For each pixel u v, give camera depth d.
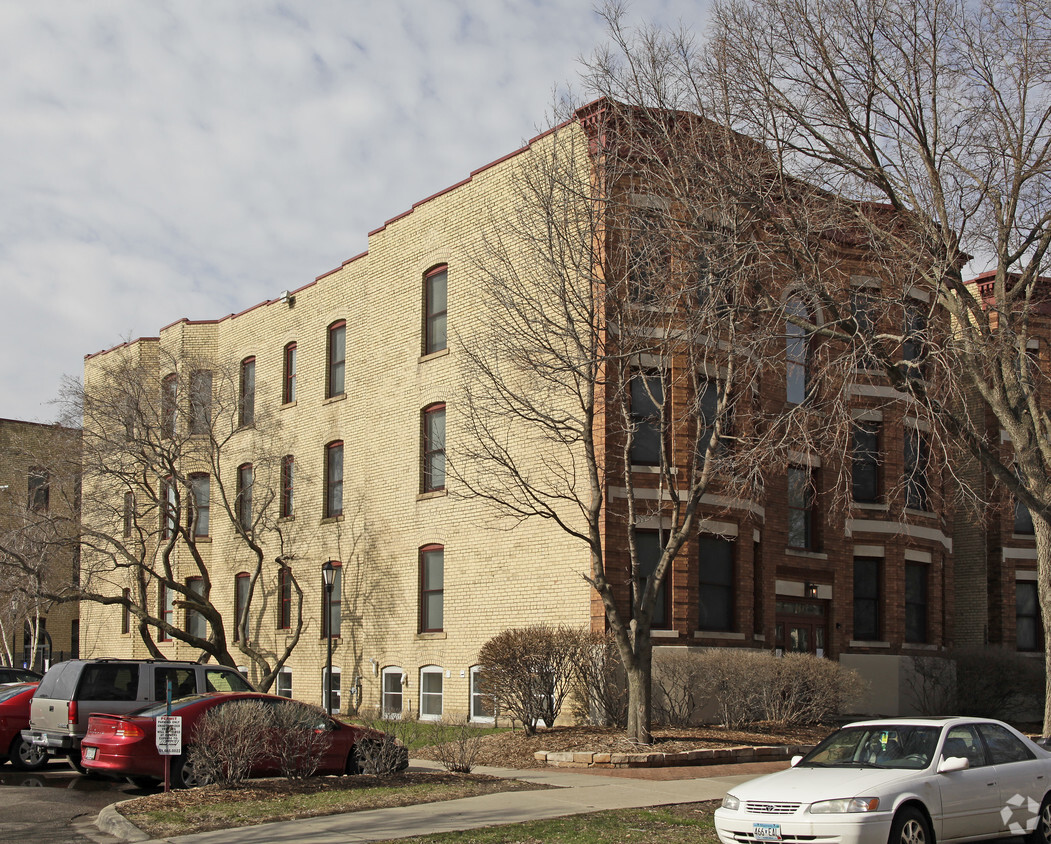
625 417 19.72
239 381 36.81
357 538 30.50
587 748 18.59
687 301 18.19
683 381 23.31
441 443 27.86
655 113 18.55
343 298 32.41
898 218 18.36
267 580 34.28
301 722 16.12
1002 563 31.11
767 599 25.44
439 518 27.38
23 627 47.38
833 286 17.69
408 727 23.78
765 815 10.48
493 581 25.33
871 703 26.91
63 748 17.64
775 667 22.06
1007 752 11.84
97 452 30.03
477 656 25.42
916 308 17.23
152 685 18.36
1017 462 17.80
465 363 23.58
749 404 23.31
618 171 18.81
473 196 27.22
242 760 15.05
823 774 11.10
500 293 21.55
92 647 41.91
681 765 17.95
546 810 13.59
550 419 19.55
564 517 23.52
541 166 21.25
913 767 11.04
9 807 14.55
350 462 31.25
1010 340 17.12
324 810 13.38
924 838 10.48
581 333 20.27
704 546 24.34
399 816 13.12
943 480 25.34
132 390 31.67
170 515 30.92
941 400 17.78
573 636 21.39
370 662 29.31
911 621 29.27
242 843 11.51
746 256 17.38
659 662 21.67
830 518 27.09
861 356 17.11
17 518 31.50
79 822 13.53
